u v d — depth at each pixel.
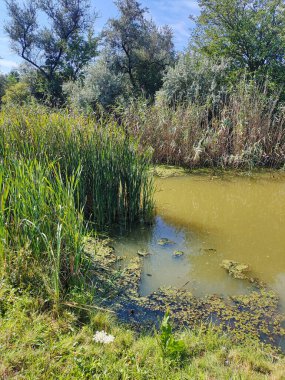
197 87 10.85
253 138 8.97
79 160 4.70
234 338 2.92
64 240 3.25
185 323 3.11
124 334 2.71
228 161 9.01
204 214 5.90
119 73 18.42
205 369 2.37
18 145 4.98
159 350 2.45
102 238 4.80
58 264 2.93
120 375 2.20
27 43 22.98
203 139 9.05
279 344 2.87
